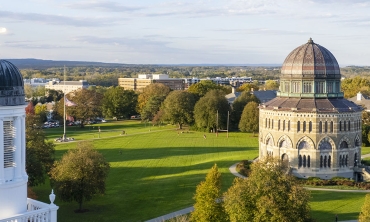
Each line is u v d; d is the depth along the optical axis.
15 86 39.88
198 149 150.38
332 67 112.00
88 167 77.44
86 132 196.12
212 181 65.56
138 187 97.44
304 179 102.69
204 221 63.81
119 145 158.50
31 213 38.56
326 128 106.00
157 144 161.38
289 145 108.75
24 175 40.94
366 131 151.62
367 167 110.44
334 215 76.50
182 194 91.06
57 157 132.75
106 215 78.25
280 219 54.16
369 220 58.19
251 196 56.97
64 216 77.81
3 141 39.12
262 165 61.53
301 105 108.69
